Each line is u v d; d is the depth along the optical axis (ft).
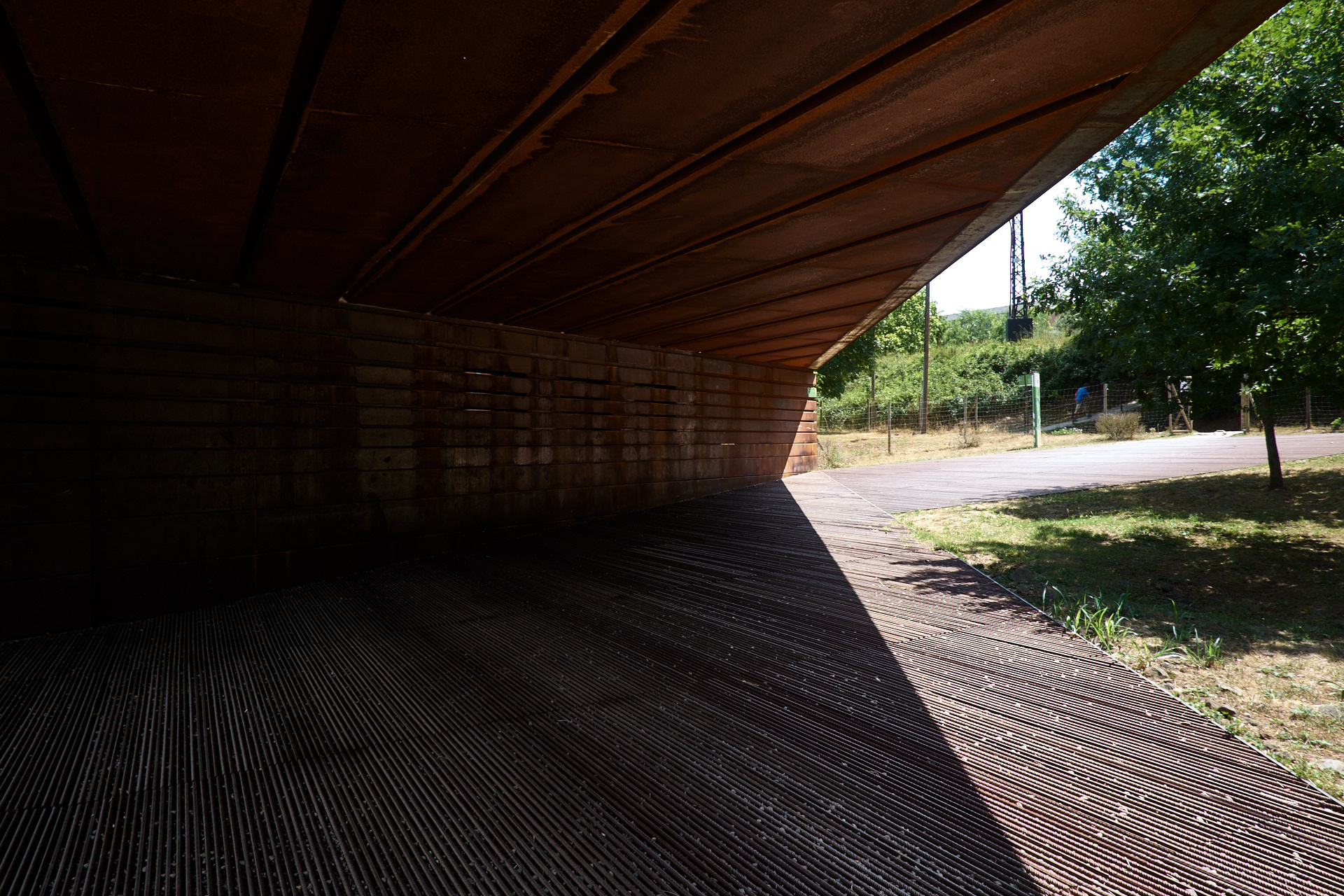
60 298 18.70
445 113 11.44
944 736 10.69
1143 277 22.18
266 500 22.71
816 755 10.25
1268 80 20.89
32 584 17.99
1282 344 20.58
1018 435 84.58
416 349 27.30
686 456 41.75
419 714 12.27
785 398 52.85
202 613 20.21
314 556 23.98
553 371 33.24
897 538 26.89
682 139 12.88
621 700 12.58
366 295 24.48
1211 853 7.55
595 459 35.35
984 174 15.16
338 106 11.12
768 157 13.84
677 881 7.45
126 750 11.07
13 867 8.00
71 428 18.72
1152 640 14.46
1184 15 9.59
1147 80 11.39
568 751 10.63
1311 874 7.13
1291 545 21.80
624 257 20.72
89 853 8.28
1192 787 8.95
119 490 19.62
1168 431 76.84
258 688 13.82
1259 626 15.08
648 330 33.88
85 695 13.60
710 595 19.85
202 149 12.37
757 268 22.59
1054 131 13.08
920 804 8.81
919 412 103.30
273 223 16.63
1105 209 26.58
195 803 9.39
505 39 9.45
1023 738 10.53
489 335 30.19
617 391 36.88
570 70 10.33
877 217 17.79
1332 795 8.66
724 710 11.96
